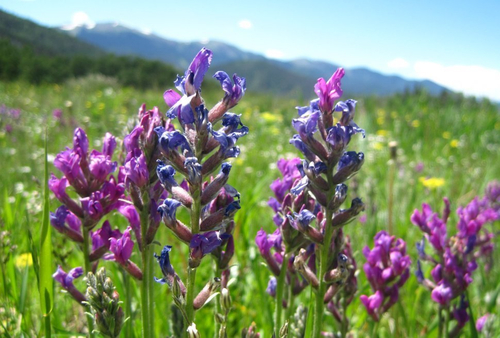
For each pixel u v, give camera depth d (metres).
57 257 0.27
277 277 0.21
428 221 0.26
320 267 0.19
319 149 0.18
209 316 0.29
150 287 0.19
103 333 0.17
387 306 0.23
